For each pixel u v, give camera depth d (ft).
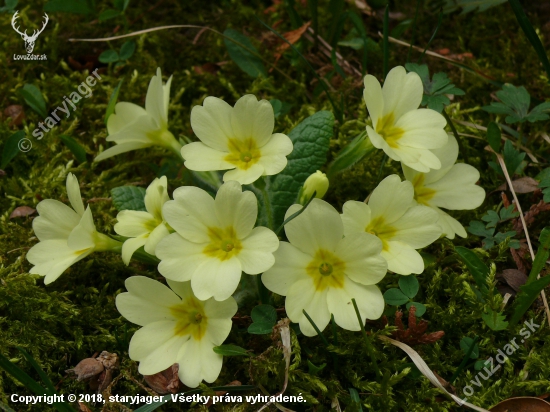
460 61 1.03
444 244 0.82
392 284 0.78
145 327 0.70
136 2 1.12
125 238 0.79
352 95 1.00
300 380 0.72
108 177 0.94
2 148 0.94
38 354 0.75
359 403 0.70
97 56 1.06
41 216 0.76
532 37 0.86
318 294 0.69
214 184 0.84
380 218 0.72
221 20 1.10
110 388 0.72
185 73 1.05
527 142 0.93
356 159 0.79
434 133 0.75
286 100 1.01
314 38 1.04
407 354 0.74
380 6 1.08
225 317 0.68
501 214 0.82
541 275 0.80
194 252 0.68
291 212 0.69
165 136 0.85
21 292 0.78
